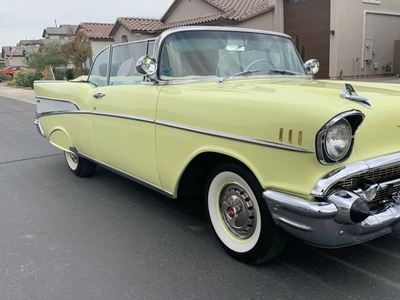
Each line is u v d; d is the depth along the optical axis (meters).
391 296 2.54
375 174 2.50
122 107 3.76
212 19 16.56
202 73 3.51
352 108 2.28
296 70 4.16
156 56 3.41
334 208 2.26
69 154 5.52
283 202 2.41
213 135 2.81
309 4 15.34
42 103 5.58
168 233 3.59
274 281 2.75
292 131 2.33
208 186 3.18
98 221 3.92
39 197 4.71
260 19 16.47
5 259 3.23
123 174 4.12
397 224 2.56
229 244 3.06
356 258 3.01
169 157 3.27
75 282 2.86
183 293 2.67
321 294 2.59
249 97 2.66
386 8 15.82
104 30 30.02
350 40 14.94
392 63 16.61
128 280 2.86
